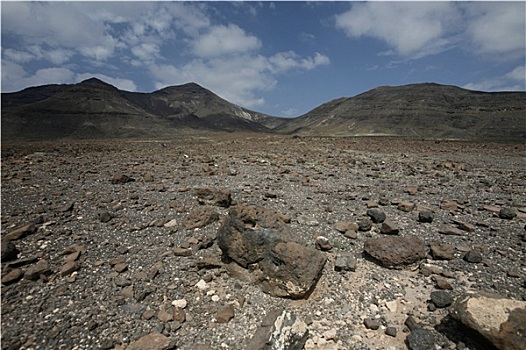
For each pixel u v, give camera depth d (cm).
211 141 4206
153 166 1780
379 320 586
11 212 921
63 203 1019
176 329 562
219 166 1841
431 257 771
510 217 986
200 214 920
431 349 509
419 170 1842
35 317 561
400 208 1061
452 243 833
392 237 765
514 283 664
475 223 958
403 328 567
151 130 14075
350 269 715
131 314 586
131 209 1004
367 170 1823
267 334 526
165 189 1213
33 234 801
